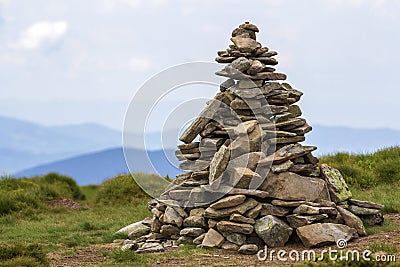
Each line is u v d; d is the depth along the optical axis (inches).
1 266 485.7
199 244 583.2
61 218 906.7
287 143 614.2
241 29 646.5
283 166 597.6
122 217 867.4
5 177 1151.6
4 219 864.9
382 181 960.9
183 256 535.2
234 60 621.3
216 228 580.1
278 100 621.0
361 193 863.7
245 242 563.5
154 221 641.0
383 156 1083.9
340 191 628.4
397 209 727.7
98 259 554.6
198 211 609.9
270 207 581.6
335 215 587.8
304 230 561.6
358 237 583.2
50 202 1040.8
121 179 1104.2
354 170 970.1
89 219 872.3
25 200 977.5
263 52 633.0
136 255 537.0
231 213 571.2
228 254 542.3
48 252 603.5
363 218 631.2
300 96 644.1
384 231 610.2
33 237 706.8
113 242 665.0
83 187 1477.6
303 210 575.2
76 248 626.5
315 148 618.5
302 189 594.9
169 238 628.1
